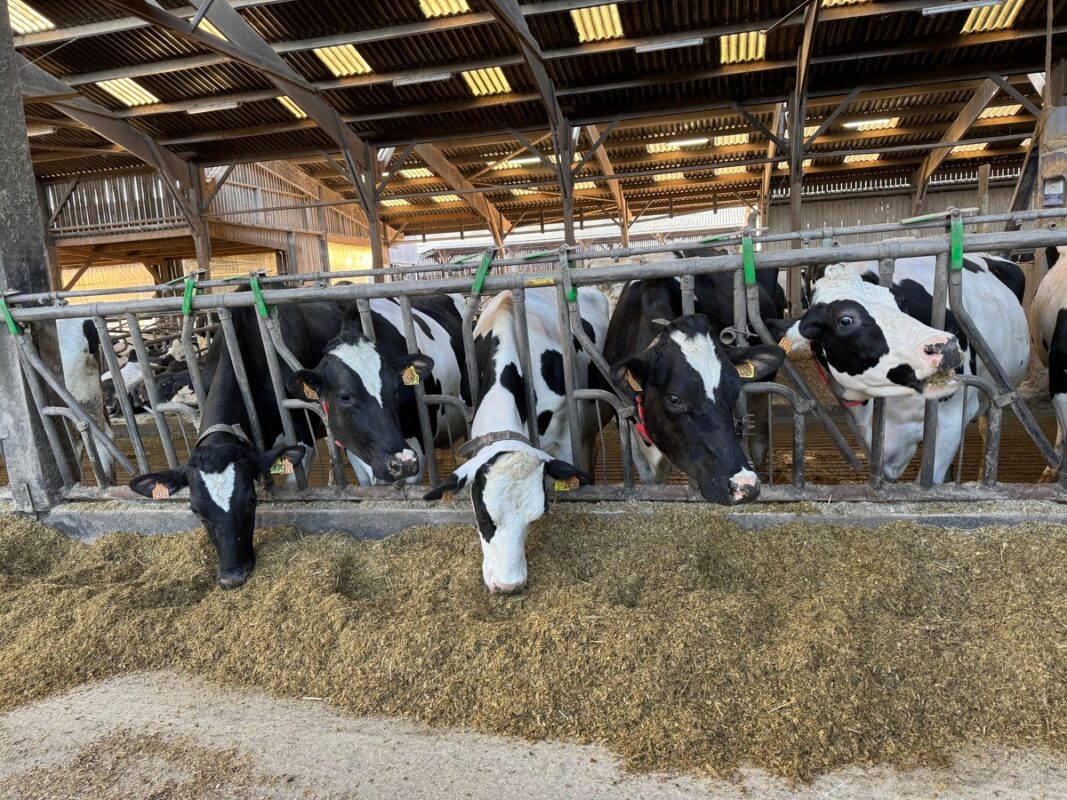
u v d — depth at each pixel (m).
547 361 3.59
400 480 3.20
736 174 18.69
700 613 2.45
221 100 10.95
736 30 9.02
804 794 1.90
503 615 2.64
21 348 3.70
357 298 3.30
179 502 3.78
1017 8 8.90
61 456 3.94
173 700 2.55
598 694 2.26
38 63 9.74
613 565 2.84
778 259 2.87
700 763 2.03
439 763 2.14
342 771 2.13
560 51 9.57
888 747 2.00
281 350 3.47
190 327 3.53
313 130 12.66
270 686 2.58
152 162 12.67
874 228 3.01
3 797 2.11
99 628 2.86
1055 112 7.56
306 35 9.12
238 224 16.67
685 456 2.60
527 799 1.97
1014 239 2.72
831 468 5.09
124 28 8.62
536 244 23.98
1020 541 2.69
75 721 2.47
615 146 15.80
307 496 3.59
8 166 3.78
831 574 2.66
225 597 2.96
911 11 8.59
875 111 14.06
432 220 22.52
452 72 10.04
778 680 2.19
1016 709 2.07
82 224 14.59
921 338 2.55
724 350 2.67
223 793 2.07
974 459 5.20
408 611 2.71
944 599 2.51
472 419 3.45
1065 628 2.24
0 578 3.33
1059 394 3.59
